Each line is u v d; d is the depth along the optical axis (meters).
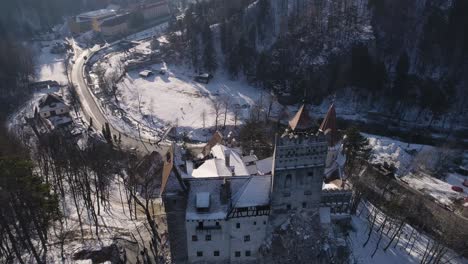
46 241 82.81
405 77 179.50
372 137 155.12
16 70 199.38
